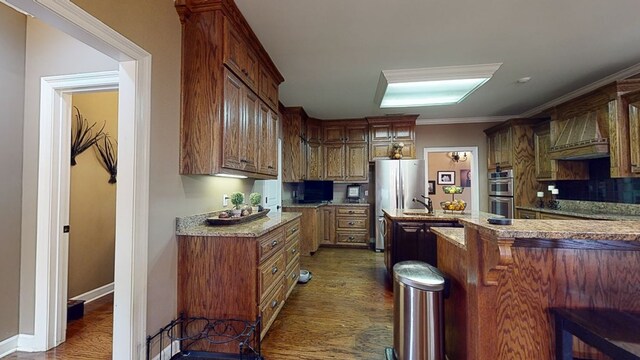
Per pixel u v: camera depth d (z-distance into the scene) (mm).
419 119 5754
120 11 1572
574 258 1349
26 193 2090
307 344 2168
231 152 2180
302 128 5312
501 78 3561
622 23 2357
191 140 2055
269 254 2268
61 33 2080
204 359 1955
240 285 2000
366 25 2387
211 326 2002
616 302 1322
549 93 4121
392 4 2107
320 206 5438
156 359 1807
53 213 2107
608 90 3145
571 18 2285
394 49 2811
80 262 2828
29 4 1189
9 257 2031
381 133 5629
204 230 2084
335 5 2117
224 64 2057
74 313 2529
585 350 1382
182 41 2078
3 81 1990
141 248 1701
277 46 2740
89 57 2037
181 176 2090
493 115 5430
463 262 1606
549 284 1360
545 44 2717
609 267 1331
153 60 1804
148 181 1750
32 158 2092
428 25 2389
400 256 3250
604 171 3758
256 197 3008
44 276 2074
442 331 1689
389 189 5316
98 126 3021
